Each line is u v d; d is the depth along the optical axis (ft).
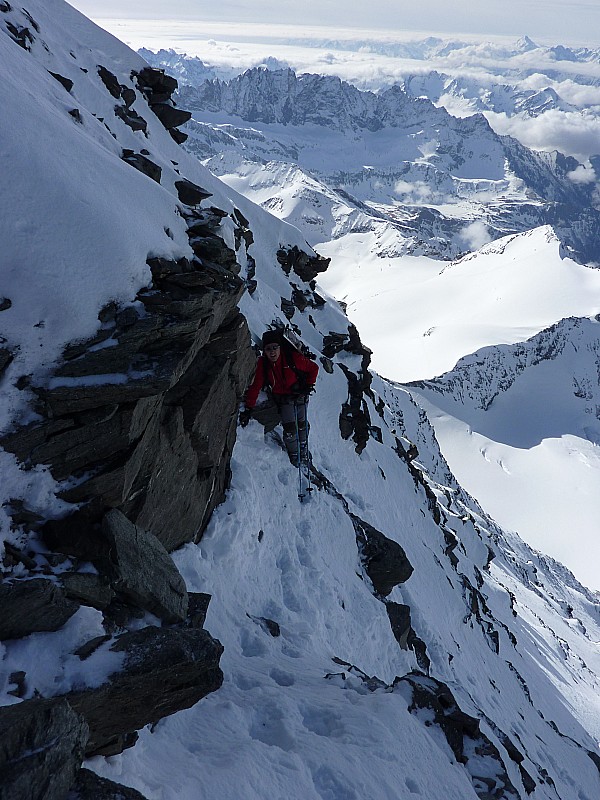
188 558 29.35
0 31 33.91
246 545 35.27
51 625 16.72
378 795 21.03
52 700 13.93
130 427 20.11
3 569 17.25
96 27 64.23
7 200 19.19
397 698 27.09
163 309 21.21
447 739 27.48
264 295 71.56
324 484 53.93
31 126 21.53
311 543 43.39
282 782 19.72
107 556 19.07
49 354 19.01
